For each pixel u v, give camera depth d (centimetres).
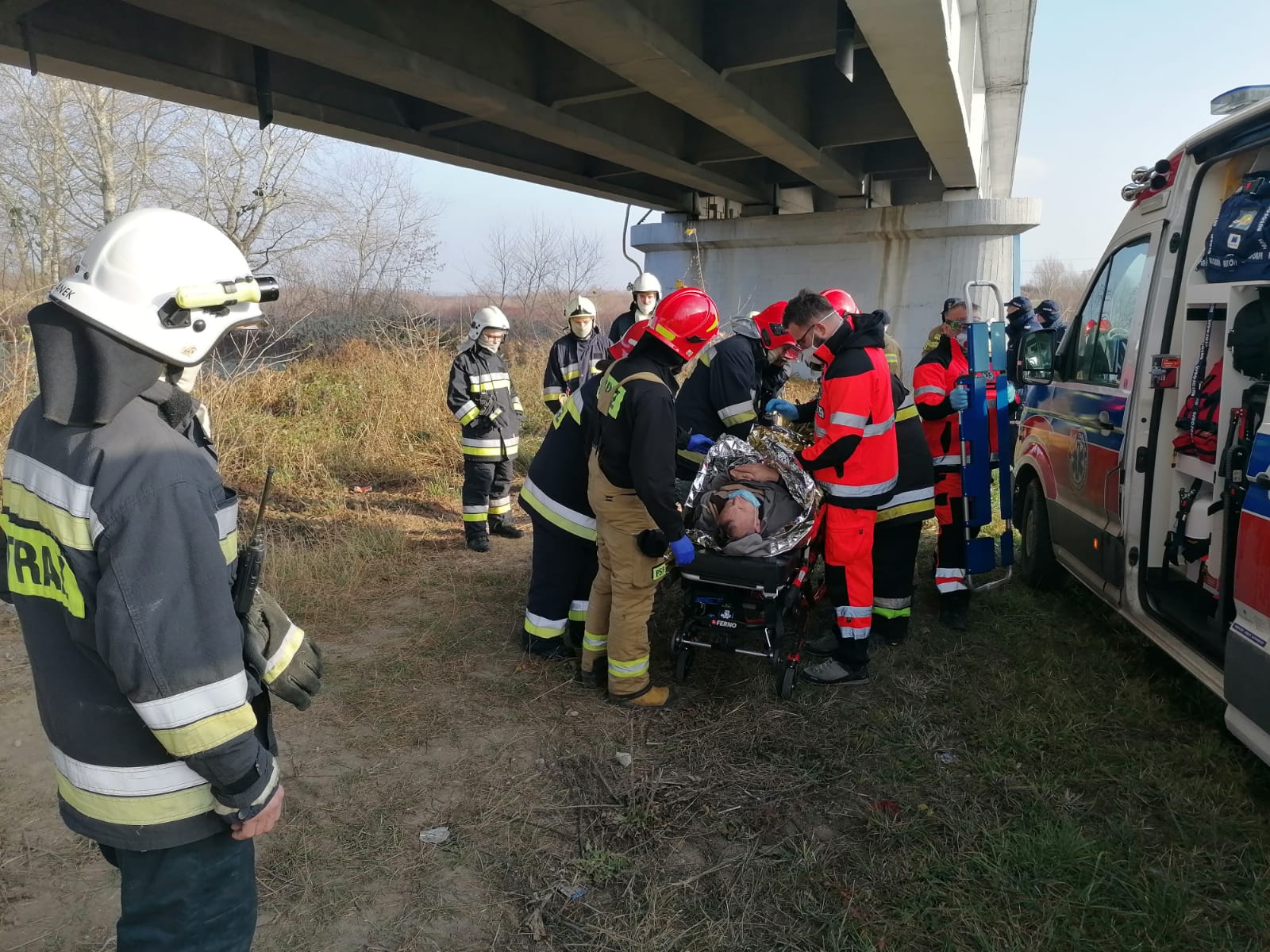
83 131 1862
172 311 144
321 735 354
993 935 246
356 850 283
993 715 375
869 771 331
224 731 144
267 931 247
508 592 525
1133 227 418
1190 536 367
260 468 800
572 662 428
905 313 1748
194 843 158
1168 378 363
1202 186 359
